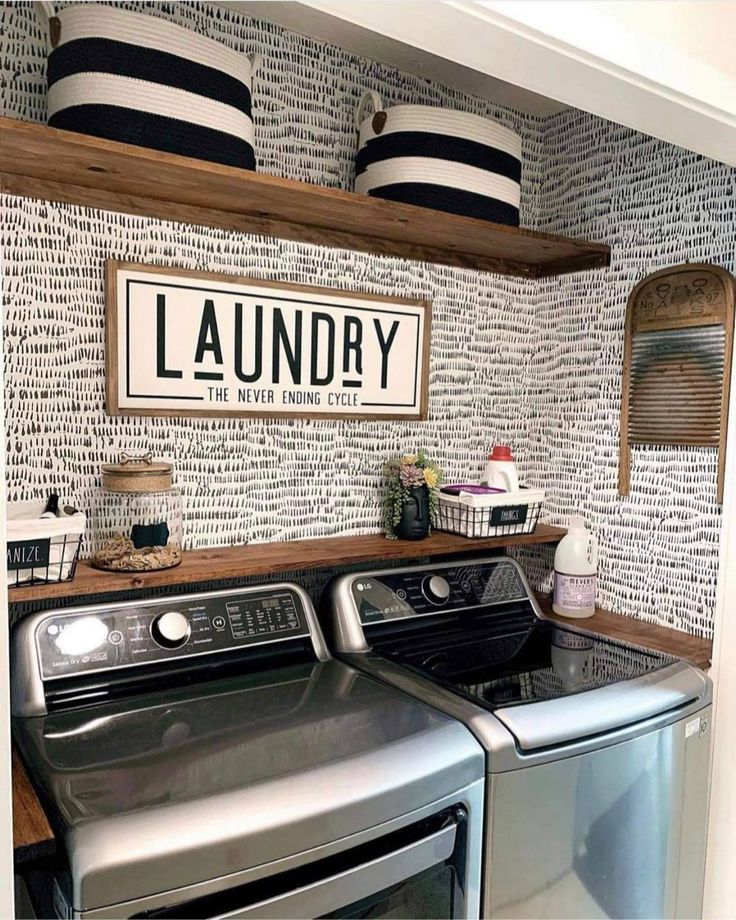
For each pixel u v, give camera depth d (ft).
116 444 5.49
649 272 6.62
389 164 5.81
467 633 6.30
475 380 7.48
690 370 6.25
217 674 5.16
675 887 5.55
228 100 4.82
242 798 3.57
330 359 6.42
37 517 4.69
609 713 4.86
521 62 4.08
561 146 7.50
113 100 4.40
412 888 4.14
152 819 3.36
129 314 5.40
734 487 5.92
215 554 5.72
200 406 5.78
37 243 5.04
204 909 3.42
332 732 4.33
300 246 6.20
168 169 4.67
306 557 5.68
